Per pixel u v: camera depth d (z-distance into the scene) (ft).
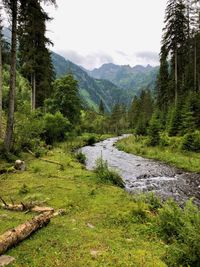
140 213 32.12
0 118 67.05
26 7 60.75
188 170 76.38
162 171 74.13
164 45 136.67
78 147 125.29
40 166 57.47
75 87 149.18
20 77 129.49
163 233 27.07
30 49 92.43
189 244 20.98
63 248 22.03
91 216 31.07
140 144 133.39
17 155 63.52
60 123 109.19
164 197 48.32
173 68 148.56
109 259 20.58
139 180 62.64
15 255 20.59
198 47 157.48
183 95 138.51
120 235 26.27
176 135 118.32
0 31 66.33
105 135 255.50
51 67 145.38
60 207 33.27
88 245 22.80
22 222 26.78
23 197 36.50
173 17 132.57
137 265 19.95
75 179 47.96
